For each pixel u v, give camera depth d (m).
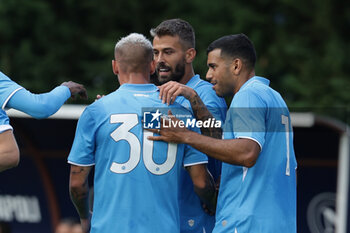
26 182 33.41
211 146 12.77
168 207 13.08
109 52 52.41
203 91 15.28
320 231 30.23
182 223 14.84
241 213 12.99
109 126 12.96
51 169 32.75
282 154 13.41
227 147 12.69
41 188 33.25
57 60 53.94
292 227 13.44
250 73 14.02
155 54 15.35
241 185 13.12
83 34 55.59
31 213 33.62
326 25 52.19
